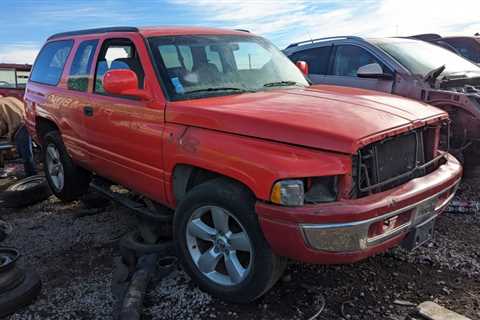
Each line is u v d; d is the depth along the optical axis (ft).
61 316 10.30
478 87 19.58
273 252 9.50
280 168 8.77
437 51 22.47
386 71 20.29
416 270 11.77
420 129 10.73
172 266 12.01
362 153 9.19
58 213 17.33
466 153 18.21
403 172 10.31
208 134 10.14
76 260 13.12
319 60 23.49
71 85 16.02
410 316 9.86
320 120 9.39
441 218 15.25
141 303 10.18
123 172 13.33
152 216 12.66
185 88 11.75
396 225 9.52
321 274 11.67
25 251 13.83
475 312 9.91
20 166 25.53
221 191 9.85
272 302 10.50
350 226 8.57
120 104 12.80
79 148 15.69
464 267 11.82
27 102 19.70
